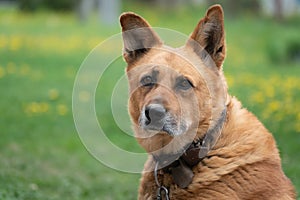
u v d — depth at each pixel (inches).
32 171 429.1
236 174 220.8
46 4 1550.2
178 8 1676.9
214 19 234.5
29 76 792.3
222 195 218.2
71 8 1560.0
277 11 1553.9
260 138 228.5
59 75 813.2
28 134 550.9
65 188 394.9
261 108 604.1
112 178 443.8
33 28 1179.9
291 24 1512.1
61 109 639.8
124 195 396.2
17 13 1504.7
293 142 502.6
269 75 847.7
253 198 219.0
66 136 555.5
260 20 1535.4
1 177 375.2
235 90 680.4
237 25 1380.4
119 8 1599.4
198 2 1780.3
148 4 1711.4
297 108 605.3
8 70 812.6
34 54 940.0
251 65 948.0
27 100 670.5
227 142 226.5
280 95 679.7
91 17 1509.6
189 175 223.0
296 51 1051.3
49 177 420.8
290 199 223.9
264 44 1117.7
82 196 385.4
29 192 356.5
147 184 235.0
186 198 222.8
